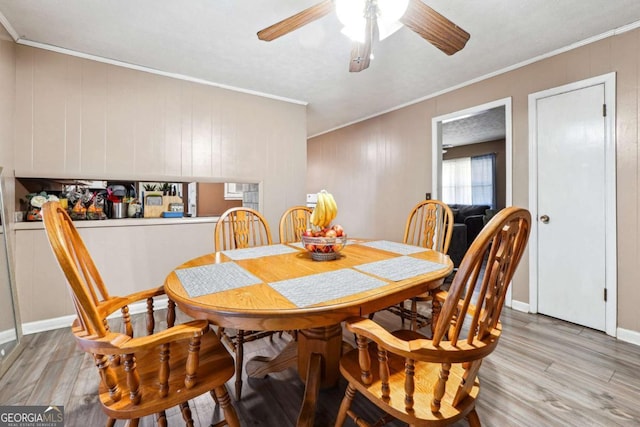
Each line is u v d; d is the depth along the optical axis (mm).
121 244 2678
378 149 4355
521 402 1495
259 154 3467
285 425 1376
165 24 2098
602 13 1980
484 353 880
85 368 1795
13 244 2213
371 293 1072
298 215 2672
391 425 1346
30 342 2119
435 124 3529
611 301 2217
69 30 2162
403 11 1319
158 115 2842
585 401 1502
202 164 3092
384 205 4289
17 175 2244
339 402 1518
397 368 1114
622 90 2152
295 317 922
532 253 2662
